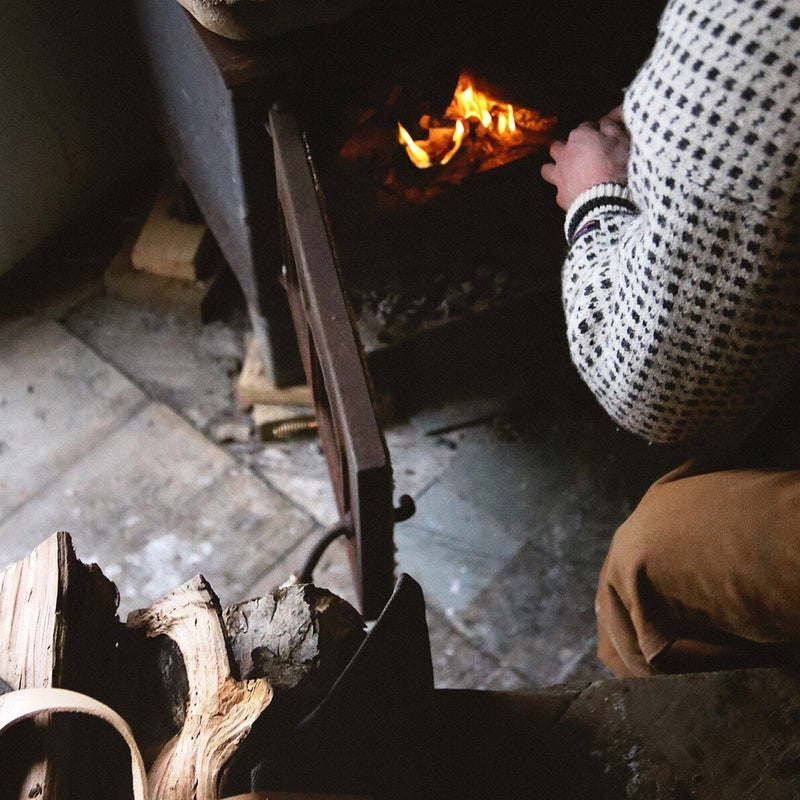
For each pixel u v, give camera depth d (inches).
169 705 33.7
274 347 86.3
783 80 23.5
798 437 34.3
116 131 101.4
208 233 99.6
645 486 90.6
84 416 96.0
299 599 36.7
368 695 33.2
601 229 33.8
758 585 32.1
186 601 35.4
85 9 91.0
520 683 81.9
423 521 89.8
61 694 30.0
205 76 63.4
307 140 63.1
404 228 79.1
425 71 65.2
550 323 93.7
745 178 24.6
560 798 36.7
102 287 103.2
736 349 28.2
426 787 35.6
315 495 91.9
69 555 35.7
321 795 30.3
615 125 37.1
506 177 77.7
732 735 37.3
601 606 40.7
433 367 94.1
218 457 93.9
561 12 67.4
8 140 92.8
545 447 93.4
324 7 56.9
